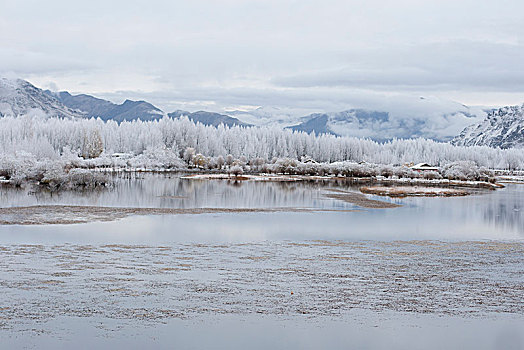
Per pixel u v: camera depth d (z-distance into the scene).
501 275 23.83
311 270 24.08
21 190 70.44
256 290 20.16
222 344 14.64
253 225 39.97
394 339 15.30
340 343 14.92
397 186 101.88
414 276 23.25
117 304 17.88
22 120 179.88
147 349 14.14
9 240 31.11
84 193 67.06
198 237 33.66
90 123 188.88
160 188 79.00
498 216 50.25
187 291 19.78
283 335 15.41
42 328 15.38
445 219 47.00
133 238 32.75
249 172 156.00
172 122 198.12
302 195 72.06
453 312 17.88
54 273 22.20
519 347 14.81
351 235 35.94
